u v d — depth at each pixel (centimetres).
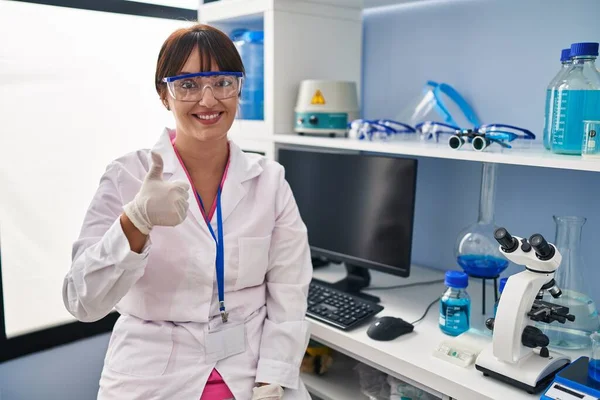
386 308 163
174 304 126
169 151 135
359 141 175
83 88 198
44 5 185
